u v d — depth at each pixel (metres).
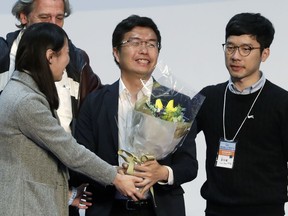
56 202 4.14
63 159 4.11
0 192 4.04
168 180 4.43
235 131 4.71
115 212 4.49
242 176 4.65
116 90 4.62
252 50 4.62
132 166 4.39
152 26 4.62
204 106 4.86
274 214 4.66
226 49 4.70
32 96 4.02
